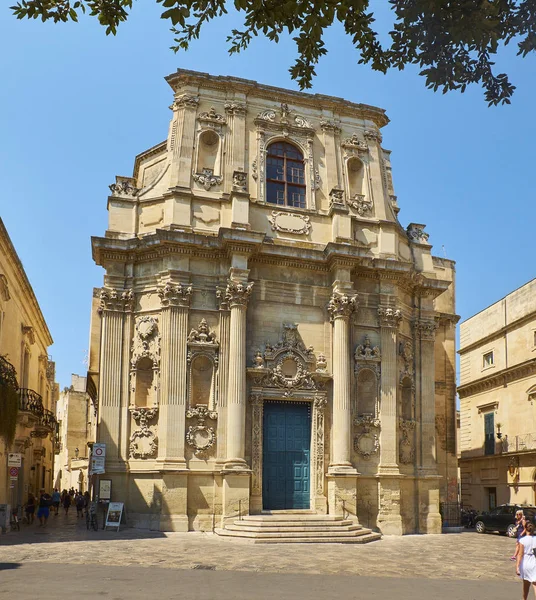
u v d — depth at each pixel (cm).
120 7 951
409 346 3077
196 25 973
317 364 2833
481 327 4428
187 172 2878
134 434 2639
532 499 3581
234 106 3016
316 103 3177
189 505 2561
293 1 910
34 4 939
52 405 5862
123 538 2319
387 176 3372
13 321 3325
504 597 1377
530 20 921
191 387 2666
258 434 2694
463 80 997
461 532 3078
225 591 1362
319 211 3028
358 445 2805
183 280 2725
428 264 3250
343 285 2858
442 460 3475
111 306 2741
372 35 997
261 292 2836
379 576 1641
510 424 3909
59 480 7325
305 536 2356
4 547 2045
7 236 2898
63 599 1238
